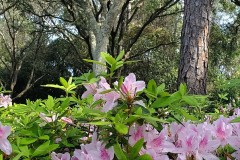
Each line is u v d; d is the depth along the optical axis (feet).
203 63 19.99
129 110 3.95
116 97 3.98
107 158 3.73
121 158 3.48
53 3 62.49
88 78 5.15
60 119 5.43
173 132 4.11
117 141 3.62
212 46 64.80
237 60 68.90
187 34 20.27
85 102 5.72
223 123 4.29
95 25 45.19
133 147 3.55
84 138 5.18
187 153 3.75
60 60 78.02
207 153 3.82
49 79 79.20
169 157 4.10
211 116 7.82
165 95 4.25
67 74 78.84
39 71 78.38
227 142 4.18
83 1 47.44
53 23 58.90
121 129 3.61
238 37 63.52
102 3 50.65
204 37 20.15
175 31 72.59
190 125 4.22
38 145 4.81
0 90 9.75
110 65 4.58
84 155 3.79
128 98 3.94
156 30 66.85
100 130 4.20
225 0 61.98
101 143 3.81
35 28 63.41
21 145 4.57
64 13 62.39
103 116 3.86
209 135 3.92
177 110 4.26
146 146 3.88
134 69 70.33
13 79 66.39
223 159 4.23
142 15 67.67
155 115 4.26
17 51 77.56
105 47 41.83
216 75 61.57
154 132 4.12
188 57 19.99
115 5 42.06
